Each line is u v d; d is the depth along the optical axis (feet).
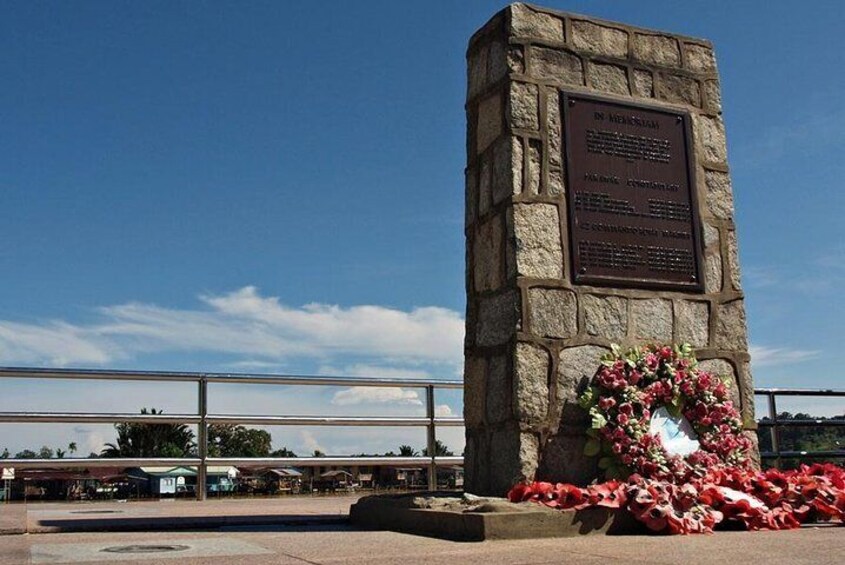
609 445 17.90
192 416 25.21
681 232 19.99
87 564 11.30
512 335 17.98
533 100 19.13
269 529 16.84
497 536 14.32
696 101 21.04
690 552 12.46
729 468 18.30
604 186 19.38
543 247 18.51
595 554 12.25
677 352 19.13
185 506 23.35
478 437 18.78
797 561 11.34
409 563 11.27
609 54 20.22
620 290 19.06
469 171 20.18
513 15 19.35
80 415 23.84
